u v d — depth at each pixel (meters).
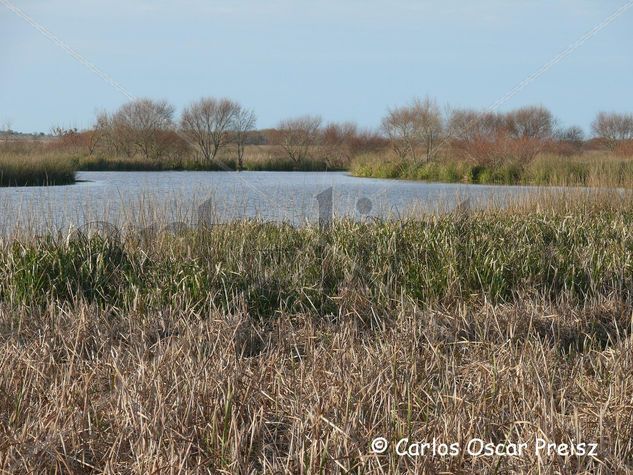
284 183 51.91
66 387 10.80
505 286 17.73
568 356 13.38
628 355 12.29
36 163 53.75
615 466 8.99
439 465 9.18
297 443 9.32
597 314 15.86
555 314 15.37
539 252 19.52
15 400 10.56
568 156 64.88
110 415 10.34
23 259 17.20
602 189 30.66
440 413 10.29
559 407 10.70
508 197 30.03
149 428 9.44
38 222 20.59
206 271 17.11
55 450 9.11
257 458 9.51
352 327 14.20
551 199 29.55
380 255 18.83
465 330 14.24
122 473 9.08
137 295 15.98
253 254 18.61
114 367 11.57
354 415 9.81
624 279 18.19
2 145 72.50
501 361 11.99
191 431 9.73
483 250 19.42
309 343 13.48
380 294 16.56
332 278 17.84
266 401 10.77
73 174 55.28
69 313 14.94
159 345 12.38
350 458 9.13
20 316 14.71
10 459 9.07
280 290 16.73
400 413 10.41
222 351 12.16
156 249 18.97
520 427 9.94
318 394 10.54
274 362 12.19
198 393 10.41
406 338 13.37
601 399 10.91
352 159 75.00
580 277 18.30
